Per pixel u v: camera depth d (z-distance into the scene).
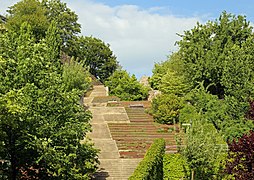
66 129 17.67
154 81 57.06
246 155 13.30
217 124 33.25
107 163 27.97
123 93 55.12
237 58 35.25
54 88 17.84
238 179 13.23
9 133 16.03
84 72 39.66
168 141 33.06
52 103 17.55
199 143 25.19
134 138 34.16
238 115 32.56
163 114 38.50
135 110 44.00
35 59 17.48
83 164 19.47
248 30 43.50
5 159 16.61
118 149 31.11
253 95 32.59
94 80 67.12
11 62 17.00
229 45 41.03
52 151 16.25
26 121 16.08
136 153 30.20
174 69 50.75
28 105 16.44
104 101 50.34
